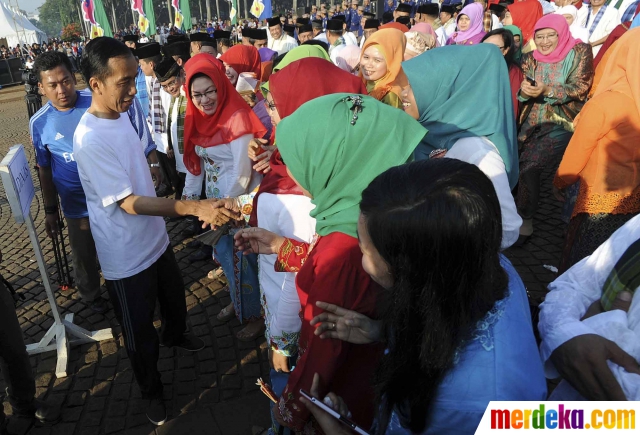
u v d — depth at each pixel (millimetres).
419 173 826
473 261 799
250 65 4551
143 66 4469
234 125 2652
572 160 2297
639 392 921
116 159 1968
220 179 2861
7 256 4242
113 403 2498
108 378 2678
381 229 825
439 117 1772
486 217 785
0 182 6250
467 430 855
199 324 3117
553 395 1225
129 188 1987
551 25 3504
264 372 2666
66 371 2691
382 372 956
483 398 832
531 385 856
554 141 3633
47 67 2707
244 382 2604
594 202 2305
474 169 830
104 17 17719
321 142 1260
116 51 1835
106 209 2027
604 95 2125
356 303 1228
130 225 2080
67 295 3504
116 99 1905
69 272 3678
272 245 1677
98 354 2869
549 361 1079
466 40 5441
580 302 1104
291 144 1309
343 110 1270
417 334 868
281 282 1859
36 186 6090
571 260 2520
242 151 2639
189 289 3520
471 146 1651
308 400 1112
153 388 2301
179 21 25500
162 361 2773
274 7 60594
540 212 4395
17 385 2211
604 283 1083
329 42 7574
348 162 1250
